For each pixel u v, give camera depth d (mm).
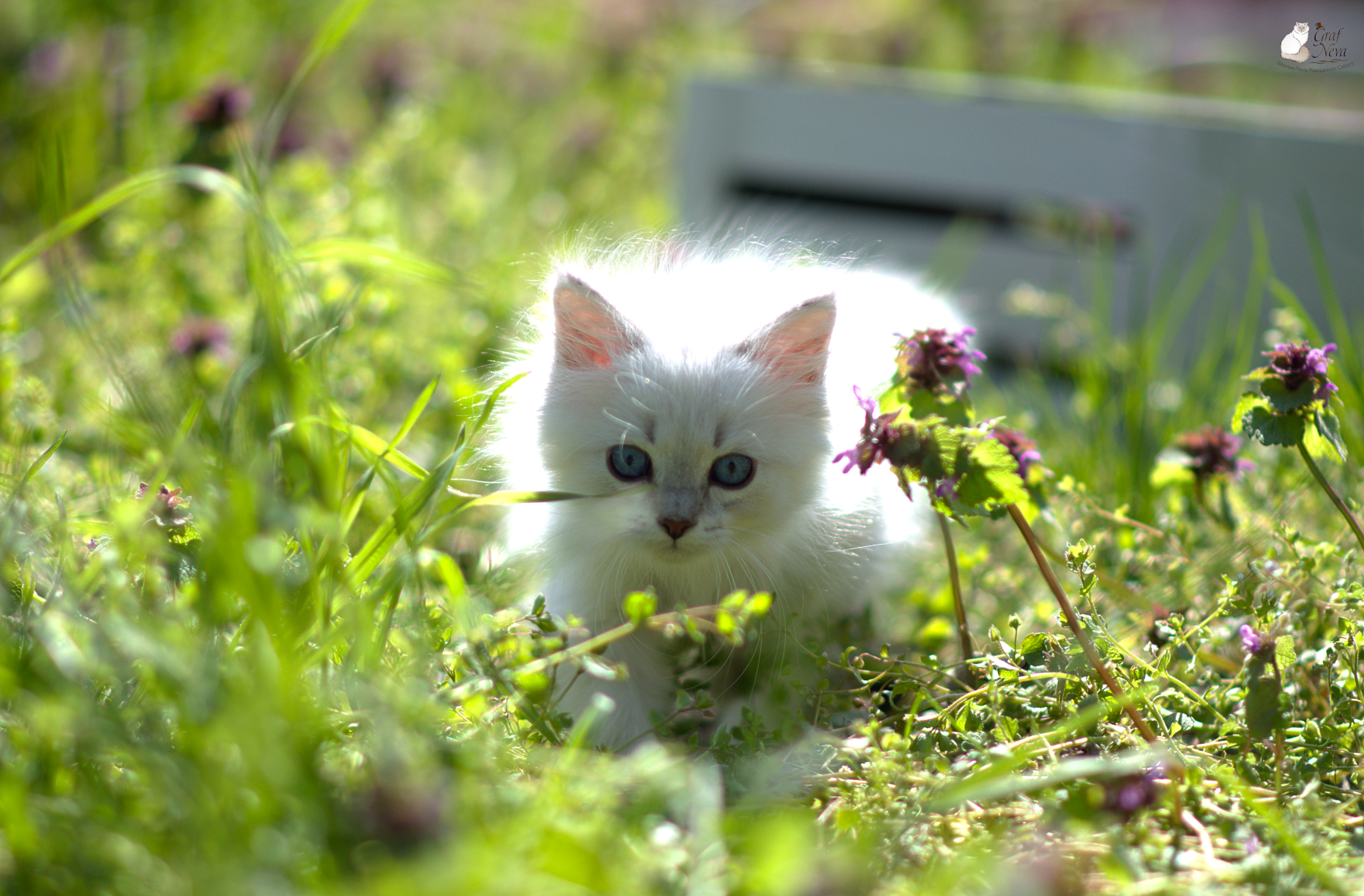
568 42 1482
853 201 987
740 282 693
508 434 662
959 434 577
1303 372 587
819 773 567
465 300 815
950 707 577
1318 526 673
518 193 1124
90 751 521
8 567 565
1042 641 583
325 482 562
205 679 512
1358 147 837
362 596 574
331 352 677
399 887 482
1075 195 903
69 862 500
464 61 1405
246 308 776
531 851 506
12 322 696
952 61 1197
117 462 650
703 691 638
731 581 644
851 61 1200
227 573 527
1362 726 567
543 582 644
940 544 724
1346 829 555
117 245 797
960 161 927
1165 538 652
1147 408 762
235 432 579
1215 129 862
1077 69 1164
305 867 502
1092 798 539
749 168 996
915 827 536
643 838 522
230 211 834
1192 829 545
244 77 1176
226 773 506
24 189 952
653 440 621
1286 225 855
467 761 522
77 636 533
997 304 916
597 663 567
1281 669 568
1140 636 629
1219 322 841
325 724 528
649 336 638
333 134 1004
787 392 643
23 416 658
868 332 690
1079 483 676
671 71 1267
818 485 646
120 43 1082
